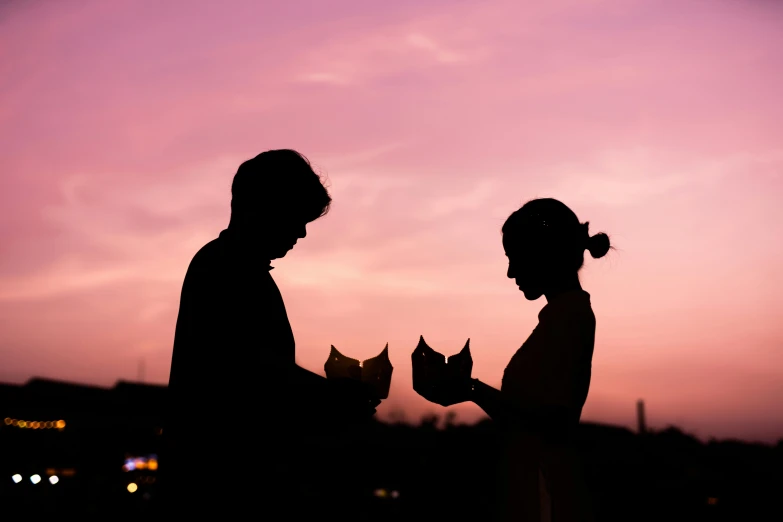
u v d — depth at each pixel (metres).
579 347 2.50
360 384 2.46
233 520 2.33
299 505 2.48
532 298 2.70
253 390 2.39
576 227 2.66
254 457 2.38
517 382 2.57
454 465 18.09
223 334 2.40
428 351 2.56
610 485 22.11
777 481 23.45
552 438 2.52
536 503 2.49
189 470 2.34
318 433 2.54
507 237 2.67
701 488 23.20
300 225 2.55
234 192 2.54
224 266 2.46
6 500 17.08
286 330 2.56
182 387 2.40
